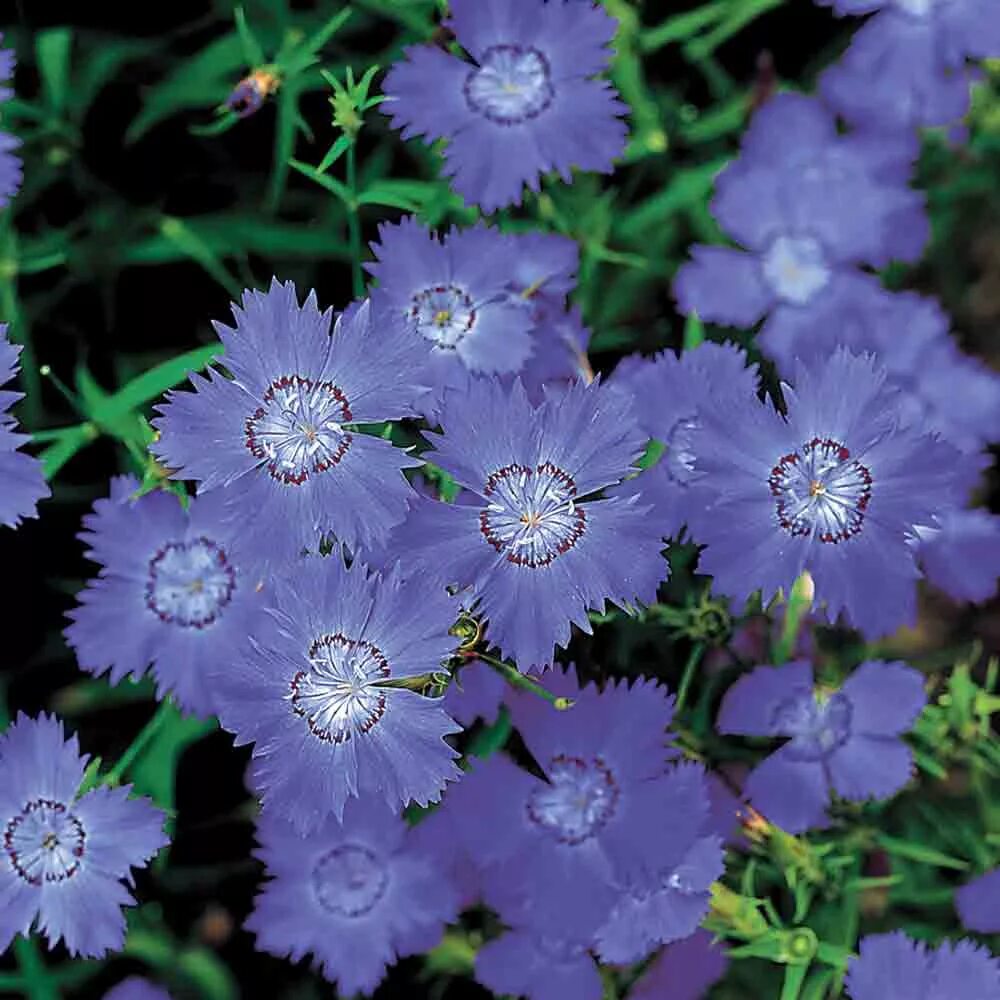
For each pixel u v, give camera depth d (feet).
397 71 1.77
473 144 1.77
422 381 1.62
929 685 1.87
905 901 1.88
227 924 1.96
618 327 1.95
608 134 1.77
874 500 1.58
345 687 1.52
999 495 2.01
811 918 1.81
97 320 1.95
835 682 1.82
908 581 1.59
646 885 1.67
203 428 1.53
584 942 1.68
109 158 1.96
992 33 1.89
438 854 1.77
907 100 1.91
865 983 1.69
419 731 1.52
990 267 2.05
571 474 1.54
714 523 1.58
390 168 1.94
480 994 1.94
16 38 1.97
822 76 1.92
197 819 1.94
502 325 1.69
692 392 1.70
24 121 1.96
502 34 1.77
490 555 1.54
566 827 1.69
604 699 1.68
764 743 1.80
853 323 1.88
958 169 2.01
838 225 1.89
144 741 1.76
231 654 1.72
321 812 1.52
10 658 1.93
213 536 1.72
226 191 1.96
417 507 1.53
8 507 1.58
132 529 1.73
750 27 2.03
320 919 1.79
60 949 1.96
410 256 1.70
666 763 1.69
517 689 1.67
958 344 2.06
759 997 1.88
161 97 1.94
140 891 1.94
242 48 1.93
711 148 2.00
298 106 1.94
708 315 1.89
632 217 1.96
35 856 1.67
